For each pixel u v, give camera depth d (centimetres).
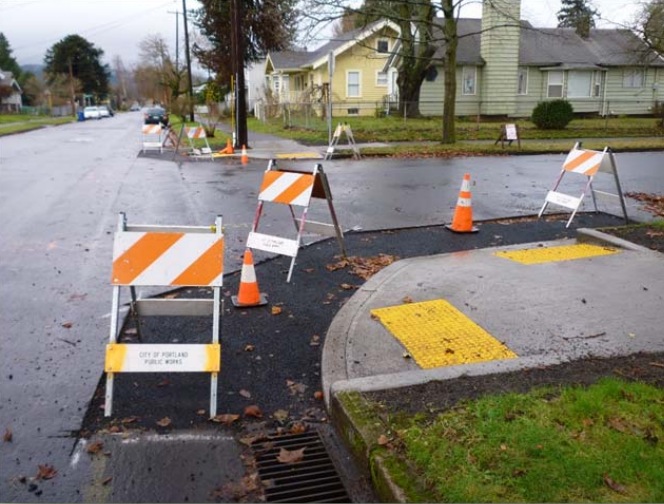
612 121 3169
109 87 12888
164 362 380
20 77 10494
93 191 1243
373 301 552
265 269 680
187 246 404
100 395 402
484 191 1210
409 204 1073
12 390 407
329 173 1495
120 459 334
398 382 380
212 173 1543
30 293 605
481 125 2898
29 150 2314
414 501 271
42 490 307
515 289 573
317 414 384
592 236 744
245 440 354
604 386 360
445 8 2041
